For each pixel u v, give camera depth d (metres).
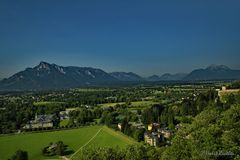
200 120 85.62
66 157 161.75
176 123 193.62
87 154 74.00
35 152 173.25
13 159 155.00
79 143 183.00
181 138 68.94
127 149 79.62
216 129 65.25
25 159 155.62
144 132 172.75
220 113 95.31
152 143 151.88
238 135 62.47
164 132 170.25
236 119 75.62
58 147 167.88
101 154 73.81
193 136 65.25
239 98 164.75
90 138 190.88
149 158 78.00
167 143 146.12
